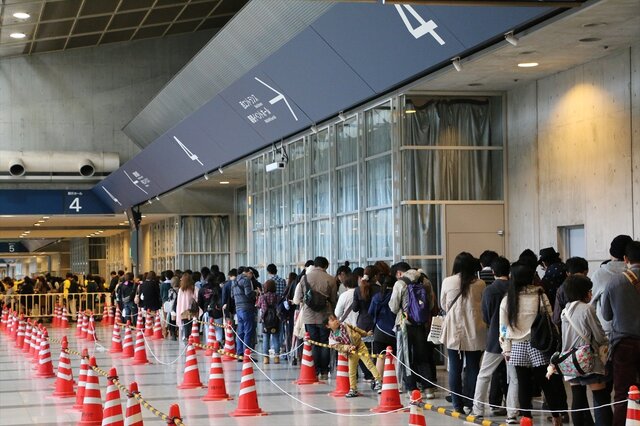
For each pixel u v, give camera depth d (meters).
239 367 18.08
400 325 12.55
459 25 11.16
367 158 18.22
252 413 12.03
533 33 11.39
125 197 34.78
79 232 47.84
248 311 19.28
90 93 36.03
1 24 29.98
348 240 19.62
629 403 6.60
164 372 17.67
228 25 18.34
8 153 34.19
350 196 19.48
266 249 27.12
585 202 13.92
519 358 9.77
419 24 11.84
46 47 34.62
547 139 14.90
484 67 14.11
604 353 8.70
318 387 14.63
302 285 15.68
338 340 13.43
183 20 34.16
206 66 21.39
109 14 30.97
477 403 10.61
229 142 23.50
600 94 13.54
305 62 15.96
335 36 14.24
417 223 16.41
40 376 17.61
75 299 37.19
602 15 10.99
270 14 16.20
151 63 36.47
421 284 12.59
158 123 29.41
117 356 21.44
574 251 14.54
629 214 12.96
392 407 11.93
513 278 9.88
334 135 20.55
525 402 9.91
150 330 27.86
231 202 36.56
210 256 36.66
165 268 39.06
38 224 41.28
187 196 36.19
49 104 35.72
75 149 35.81
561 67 14.15
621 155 13.10
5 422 11.95
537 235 15.23
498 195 16.30
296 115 18.41
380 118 17.58
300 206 23.55
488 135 16.42
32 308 36.66
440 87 15.87
